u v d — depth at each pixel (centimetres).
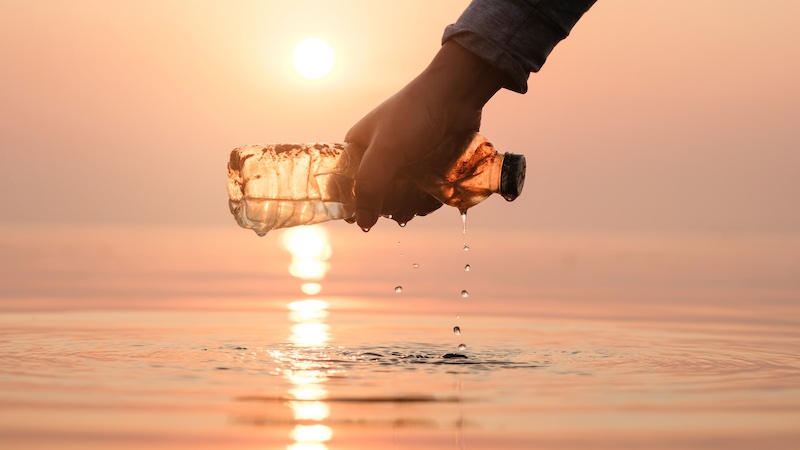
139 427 116
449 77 125
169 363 142
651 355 153
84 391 127
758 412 122
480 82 126
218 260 525
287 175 130
